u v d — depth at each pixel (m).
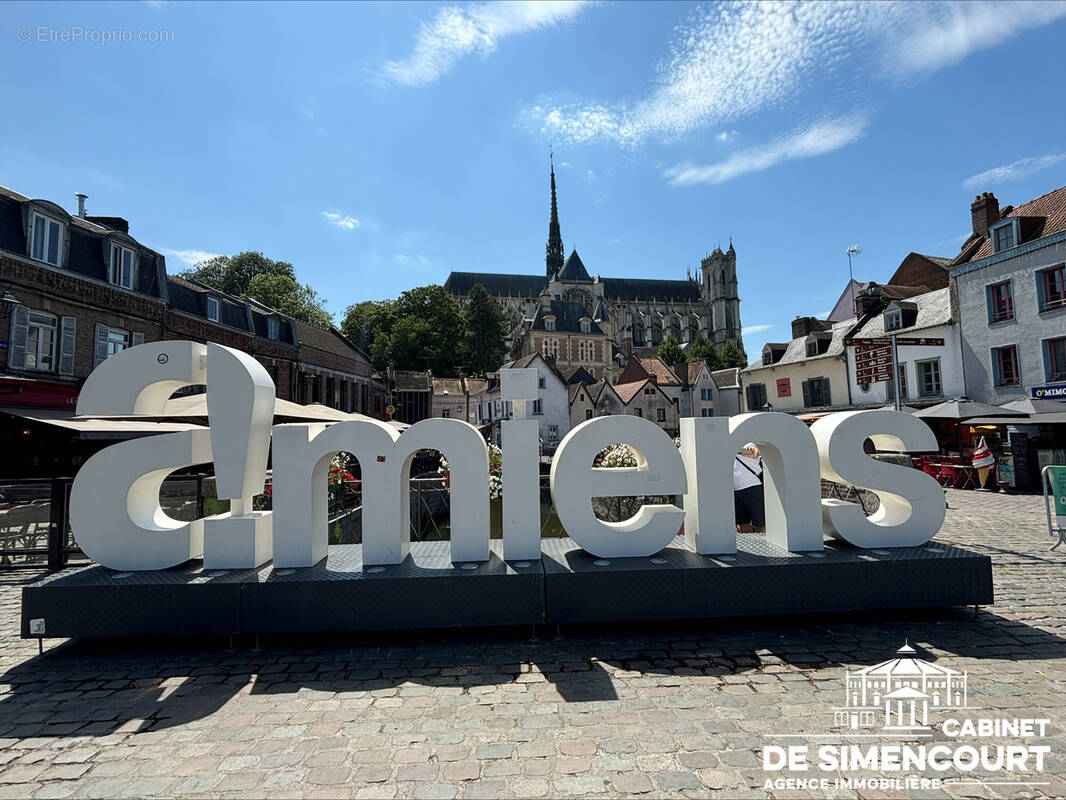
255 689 3.45
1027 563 6.42
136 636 3.94
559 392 41.69
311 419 13.10
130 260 16.73
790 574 4.26
